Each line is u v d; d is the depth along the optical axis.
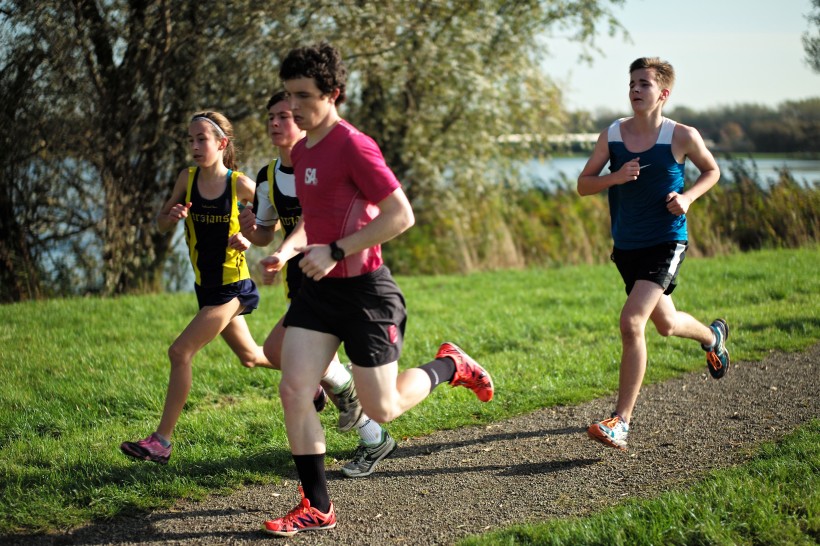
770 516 3.64
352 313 3.84
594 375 6.77
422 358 7.65
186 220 4.92
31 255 13.01
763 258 13.59
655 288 4.94
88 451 5.16
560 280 12.75
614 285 11.81
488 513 4.18
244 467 4.89
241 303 4.91
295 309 3.95
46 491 4.47
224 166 4.98
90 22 12.28
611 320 9.00
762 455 4.70
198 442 5.32
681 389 6.38
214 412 6.00
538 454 5.07
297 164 3.89
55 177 12.79
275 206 4.83
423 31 15.62
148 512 4.32
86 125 12.60
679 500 3.88
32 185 12.67
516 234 16.69
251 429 5.62
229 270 4.84
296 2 13.43
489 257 15.98
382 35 14.75
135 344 8.23
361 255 3.80
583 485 4.51
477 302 10.63
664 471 4.64
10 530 4.06
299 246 4.31
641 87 4.86
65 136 12.52
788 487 3.96
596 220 16.64
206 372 7.05
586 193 5.08
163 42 12.67
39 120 12.33
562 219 16.92
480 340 8.19
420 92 17.41
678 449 5.02
